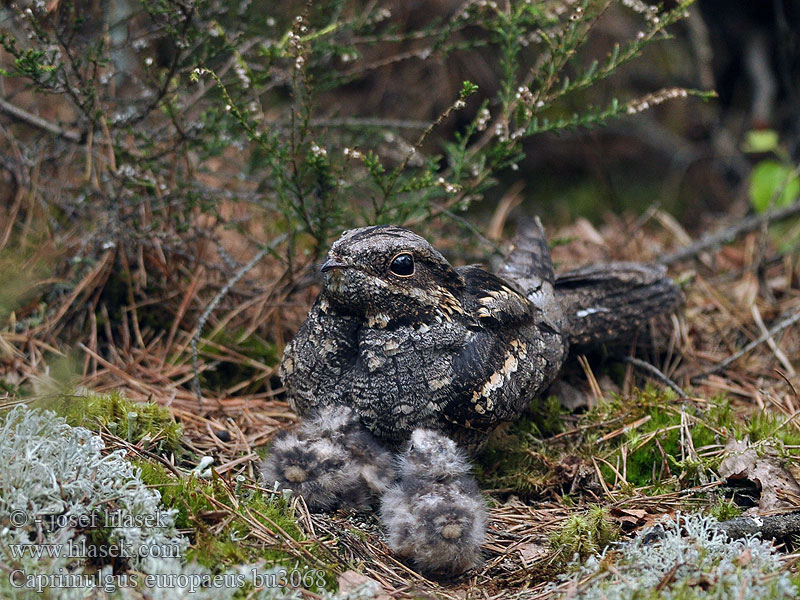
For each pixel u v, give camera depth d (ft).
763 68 50.47
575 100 50.57
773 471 23.63
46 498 19.01
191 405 28.40
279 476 22.84
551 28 33.58
